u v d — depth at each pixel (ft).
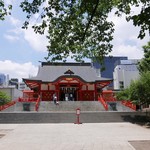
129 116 132.36
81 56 49.21
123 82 263.70
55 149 60.23
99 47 47.42
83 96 202.90
